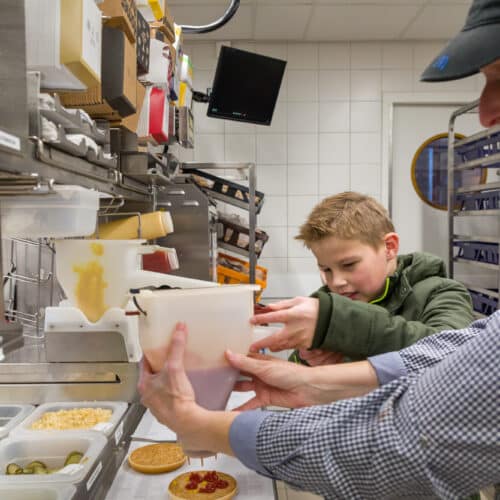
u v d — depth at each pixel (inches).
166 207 99.0
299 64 153.0
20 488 40.9
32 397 61.4
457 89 153.3
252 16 133.8
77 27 39.2
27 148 36.0
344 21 137.2
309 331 33.8
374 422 24.0
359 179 155.0
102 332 59.8
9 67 34.9
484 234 156.7
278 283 155.9
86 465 44.3
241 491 46.5
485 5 23.8
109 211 87.9
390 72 153.1
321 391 30.5
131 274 56.4
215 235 112.0
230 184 117.8
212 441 26.5
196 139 153.6
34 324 76.4
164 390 26.3
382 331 34.3
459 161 144.6
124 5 54.2
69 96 52.9
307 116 153.9
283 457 24.5
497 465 22.0
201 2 125.4
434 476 22.4
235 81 116.0
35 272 76.7
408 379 25.2
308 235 45.9
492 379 21.7
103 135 54.6
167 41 86.3
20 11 34.5
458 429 22.0
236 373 28.3
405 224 158.1
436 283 46.8
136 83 62.8
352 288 45.4
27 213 43.6
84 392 61.1
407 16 134.2
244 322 28.0
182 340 25.6
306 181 154.9
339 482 23.4
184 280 54.9
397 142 156.6
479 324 32.9
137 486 47.9
